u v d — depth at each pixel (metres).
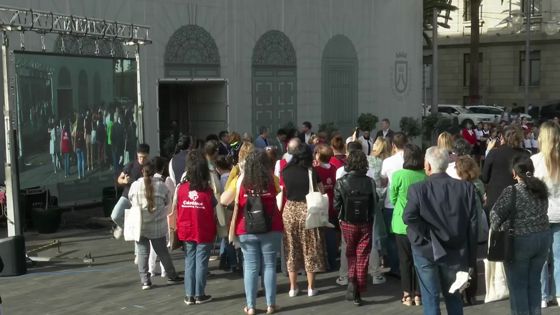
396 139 8.59
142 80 16.83
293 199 8.15
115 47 15.89
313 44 22.42
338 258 9.90
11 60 11.77
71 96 12.57
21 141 11.56
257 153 7.40
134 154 13.92
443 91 55.09
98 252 10.77
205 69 18.66
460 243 5.99
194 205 7.75
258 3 20.28
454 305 6.16
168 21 17.52
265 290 7.59
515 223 6.34
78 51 14.96
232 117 19.56
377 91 25.56
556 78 51.00
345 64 23.92
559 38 50.53
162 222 8.55
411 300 7.83
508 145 8.58
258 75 20.41
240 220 7.45
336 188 7.81
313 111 22.48
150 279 8.75
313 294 8.22
